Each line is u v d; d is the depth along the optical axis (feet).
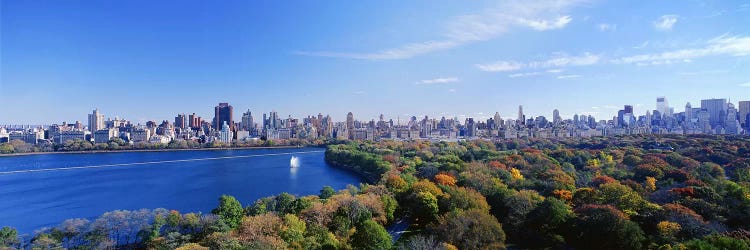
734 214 383.45
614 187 440.86
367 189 517.55
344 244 344.28
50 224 553.64
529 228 392.88
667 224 339.98
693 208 400.88
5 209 643.86
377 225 354.95
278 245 317.42
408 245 323.78
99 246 394.93
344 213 406.82
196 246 323.37
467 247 326.24
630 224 336.90
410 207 465.06
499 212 447.83
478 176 585.63
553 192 510.17
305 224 377.09
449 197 449.89
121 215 444.14
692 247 266.77
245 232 345.92
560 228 378.12
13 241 400.67
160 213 442.50
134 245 407.64
